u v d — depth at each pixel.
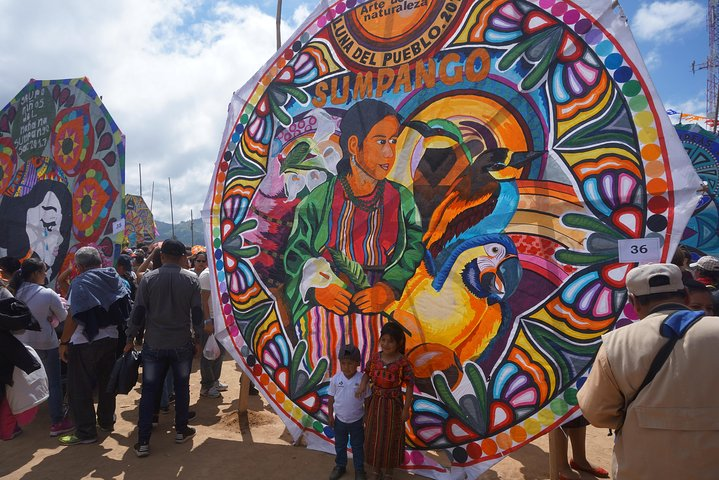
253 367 4.68
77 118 6.88
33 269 4.80
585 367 3.24
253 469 4.02
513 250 3.58
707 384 1.82
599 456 4.22
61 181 6.95
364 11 4.43
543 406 3.36
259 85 4.93
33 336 4.68
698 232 7.84
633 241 3.13
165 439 4.67
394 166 4.16
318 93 4.61
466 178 3.82
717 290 3.62
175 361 4.48
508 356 3.54
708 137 7.87
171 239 4.56
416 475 3.80
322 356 4.37
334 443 4.26
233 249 4.89
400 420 3.66
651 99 3.13
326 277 4.42
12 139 7.64
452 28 3.97
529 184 3.55
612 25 3.30
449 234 3.87
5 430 4.06
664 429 1.86
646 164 3.12
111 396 4.87
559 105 3.46
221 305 4.89
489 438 3.54
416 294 3.97
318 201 4.52
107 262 6.38
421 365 3.86
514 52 3.68
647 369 1.93
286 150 4.73
